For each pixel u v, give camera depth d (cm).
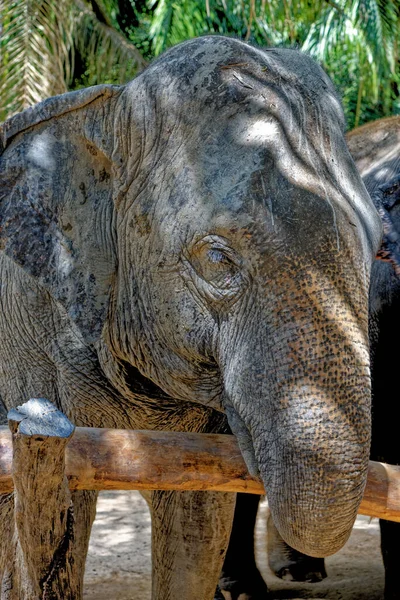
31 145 493
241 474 424
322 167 425
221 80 441
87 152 486
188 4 1380
